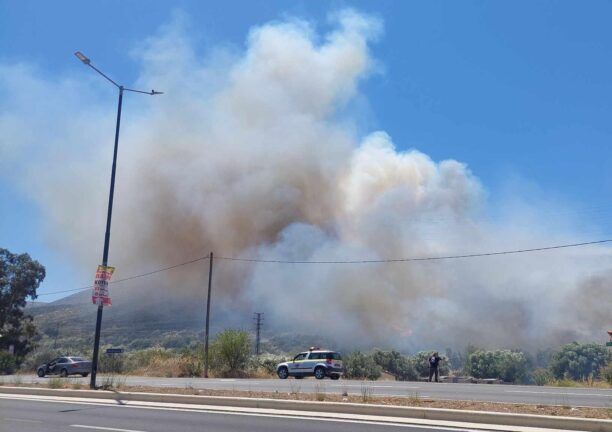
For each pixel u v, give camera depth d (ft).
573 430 34.01
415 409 39.83
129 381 88.58
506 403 46.83
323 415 41.65
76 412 45.11
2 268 192.34
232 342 117.19
